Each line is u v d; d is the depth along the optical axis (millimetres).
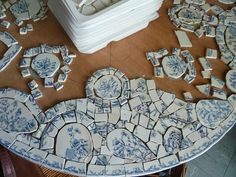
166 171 1148
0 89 920
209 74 997
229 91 978
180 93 963
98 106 916
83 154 853
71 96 928
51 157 843
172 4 1108
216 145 1680
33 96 917
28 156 841
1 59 963
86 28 896
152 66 998
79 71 968
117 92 941
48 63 968
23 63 962
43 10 1050
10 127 871
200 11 1104
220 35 1063
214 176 1610
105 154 858
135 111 920
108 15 903
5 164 969
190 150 886
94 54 1001
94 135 877
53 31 1023
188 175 1595
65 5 895
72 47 1002
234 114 945
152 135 893
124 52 1014
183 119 922
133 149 871
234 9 1120
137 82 965
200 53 1031
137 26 1025
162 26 1069
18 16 1034
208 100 956
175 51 1025
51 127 877
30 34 1013
